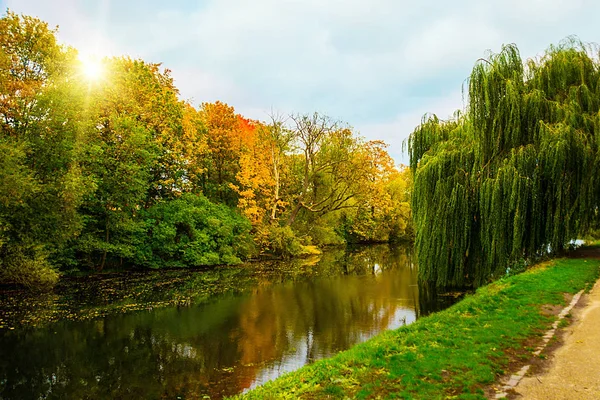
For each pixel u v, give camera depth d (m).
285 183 44.53
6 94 19.36
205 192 38.09
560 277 13.58
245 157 36.09
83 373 10.19
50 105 20.19
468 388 5.90
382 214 56.50
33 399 8.77
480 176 17.12
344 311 16.64
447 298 17.62
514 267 16.25
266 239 36.78
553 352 7.36
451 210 17.45
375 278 25.53
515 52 17.28
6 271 18.66
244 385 9.46
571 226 16.16
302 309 17.06
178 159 30.89
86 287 21.27
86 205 24.11
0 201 16.89
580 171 15.62
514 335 8.46
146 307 17.17
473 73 17.12
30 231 19.81
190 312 16.48
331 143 42.50
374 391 6.05
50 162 20.61
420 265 18.95
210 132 36.66
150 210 28.88
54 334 13.29
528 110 16.44
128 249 25.55
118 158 25.17
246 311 16.75
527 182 15.65
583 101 16.59
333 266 31.98
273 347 12.23
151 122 29.16
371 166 43.50
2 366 10.61
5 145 16.80
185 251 29.22
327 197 45.88
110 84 25.73
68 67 22.30
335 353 11.63
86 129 22.42
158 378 9.90
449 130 21.17
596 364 6.64
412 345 8.38
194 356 11.45
